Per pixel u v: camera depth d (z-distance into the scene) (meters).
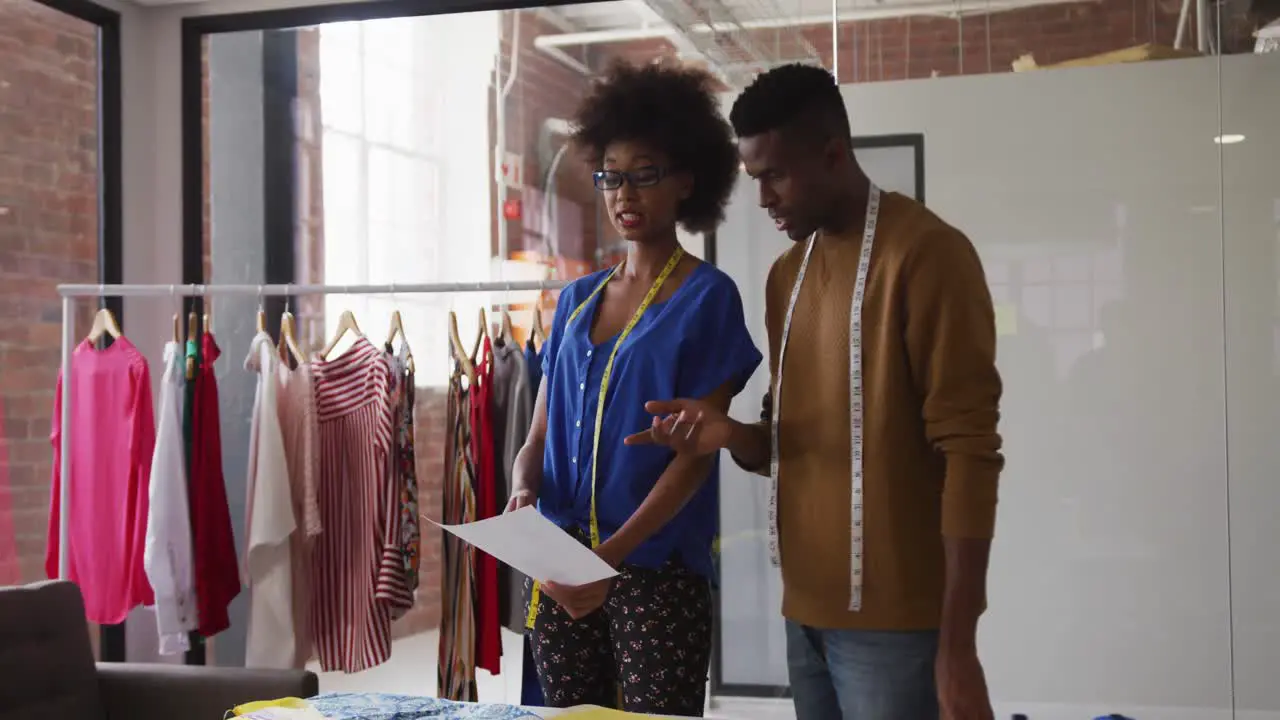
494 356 3.17
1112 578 2.85
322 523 3.27
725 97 3.22
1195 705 2.80
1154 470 2.83
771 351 1.89
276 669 2.61
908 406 1.65
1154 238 2.84
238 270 4.04
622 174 2.12
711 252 3.24
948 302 1.59
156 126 3.96
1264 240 2.77
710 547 2.12
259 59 4.02
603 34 3.66
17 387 3.60
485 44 3.83
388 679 4.04
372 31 3.95
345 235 4.01
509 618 3.15
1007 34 2.93
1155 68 2.84
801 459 1.74
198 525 3.25
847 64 3.05
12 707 2.39
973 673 1.53
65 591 2.64
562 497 2.15
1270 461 2.77
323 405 3.28
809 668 1.78
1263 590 2.76
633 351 2.07
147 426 3.39
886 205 1.71
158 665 2.68
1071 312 2.88
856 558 1.65
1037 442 2.90
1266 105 2.77
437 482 4.04
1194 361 2.81
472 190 3.89
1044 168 2.90
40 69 3.65
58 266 3.71
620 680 2.08
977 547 1.54
